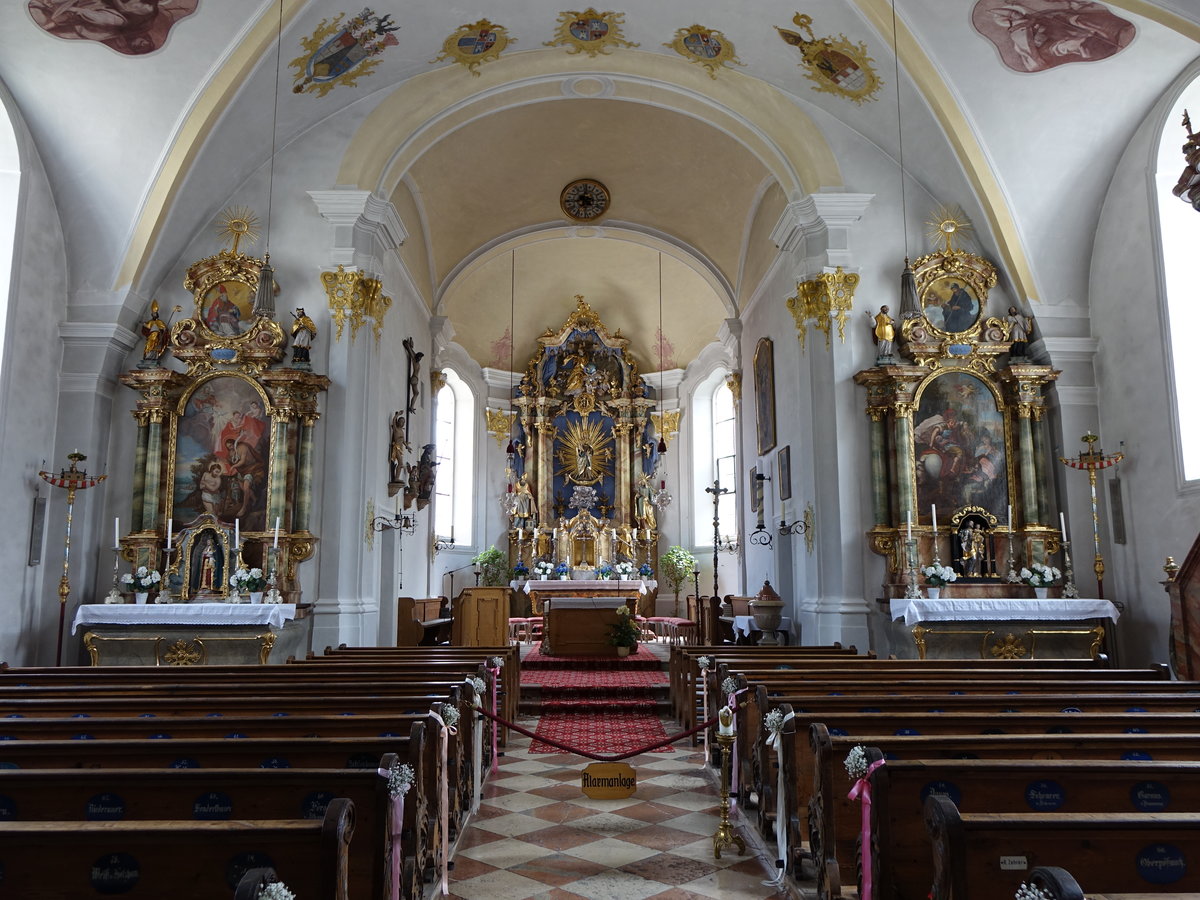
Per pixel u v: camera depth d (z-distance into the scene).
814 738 4.55
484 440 23.28
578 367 23.77
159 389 12.55
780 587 14.98
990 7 10.96
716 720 6.88
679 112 14.80
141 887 2.93
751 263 17.64
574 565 22.61
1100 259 12.99
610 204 18.58
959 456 12.93
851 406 13.05
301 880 2.93
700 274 19.41
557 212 18.72
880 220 13.61
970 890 2.98
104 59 11.20
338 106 13.54
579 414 23.69
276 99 12.69
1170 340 11.59
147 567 12.20
